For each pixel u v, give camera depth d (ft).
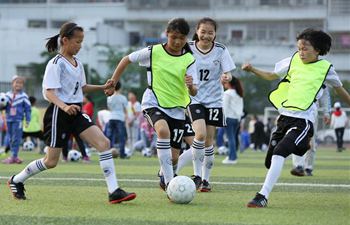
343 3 503.20
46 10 557.74
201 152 85.10
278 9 525.34
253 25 535.19
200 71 87.20
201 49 87.40
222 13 535.60
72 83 71.82
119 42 504.43
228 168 138.72
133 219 59.77
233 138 158.71
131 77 415.23
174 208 67.51
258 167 142.72
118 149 200.54
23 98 153.48
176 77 77.36
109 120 185.16
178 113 78.28
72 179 101.60
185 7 540.52
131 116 222.48
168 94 77.41
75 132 71.67
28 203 70.90
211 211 65.62
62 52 72.28
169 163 77.25
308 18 515.50
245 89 423.23
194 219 60.23
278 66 75.41
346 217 62.75
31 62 465.47
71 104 71.82
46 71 70.74
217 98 88.28
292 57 74.95
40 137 197.16
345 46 497.05
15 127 152.56
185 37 77.05
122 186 91.09
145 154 201.05
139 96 413.39
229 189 89.25
